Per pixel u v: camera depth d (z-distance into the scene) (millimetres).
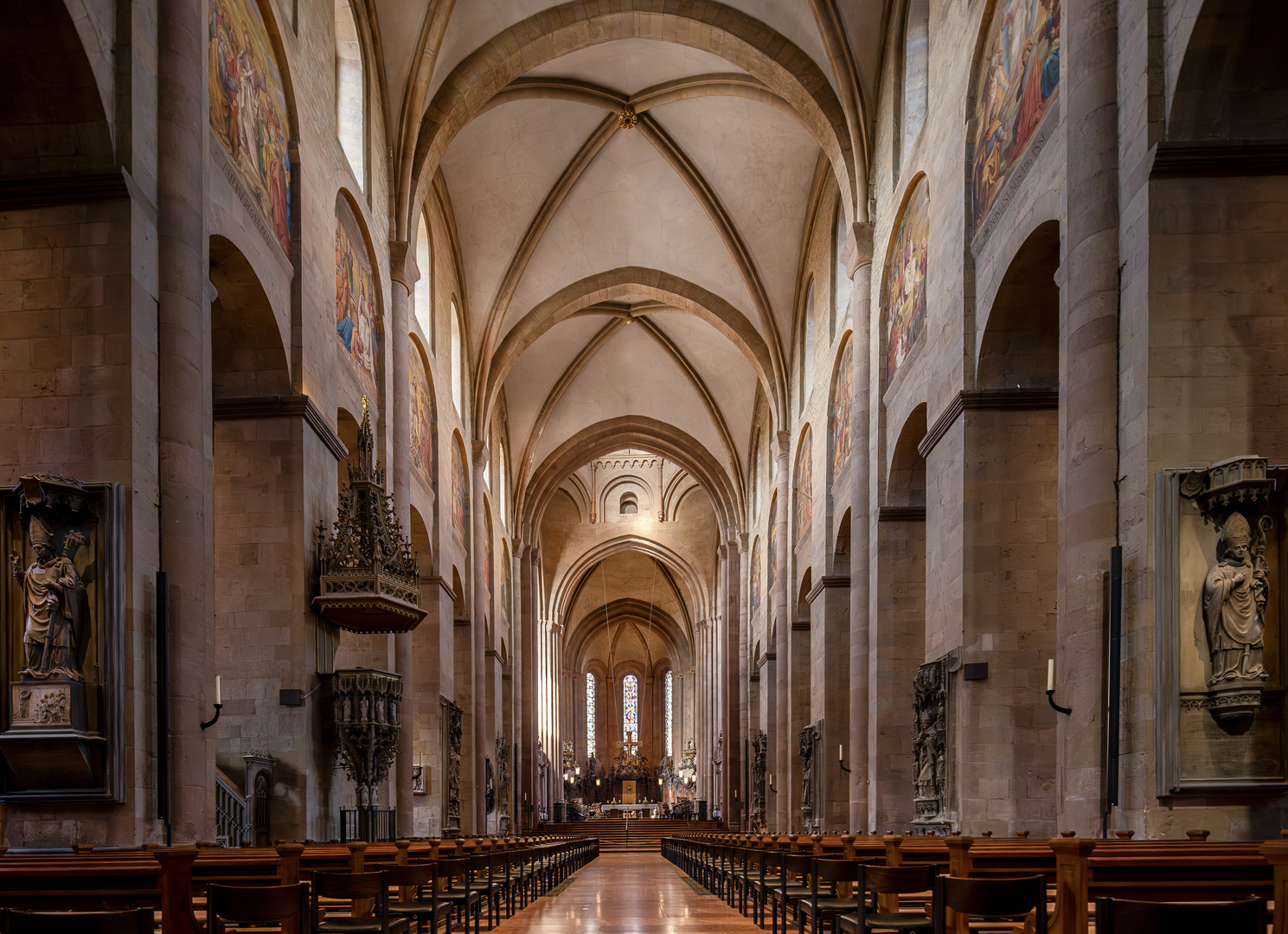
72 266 10742
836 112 22766
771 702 35625
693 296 34188
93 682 10102
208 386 11820
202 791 11133
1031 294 14086
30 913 4703
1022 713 14273
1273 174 9688
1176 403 9562
